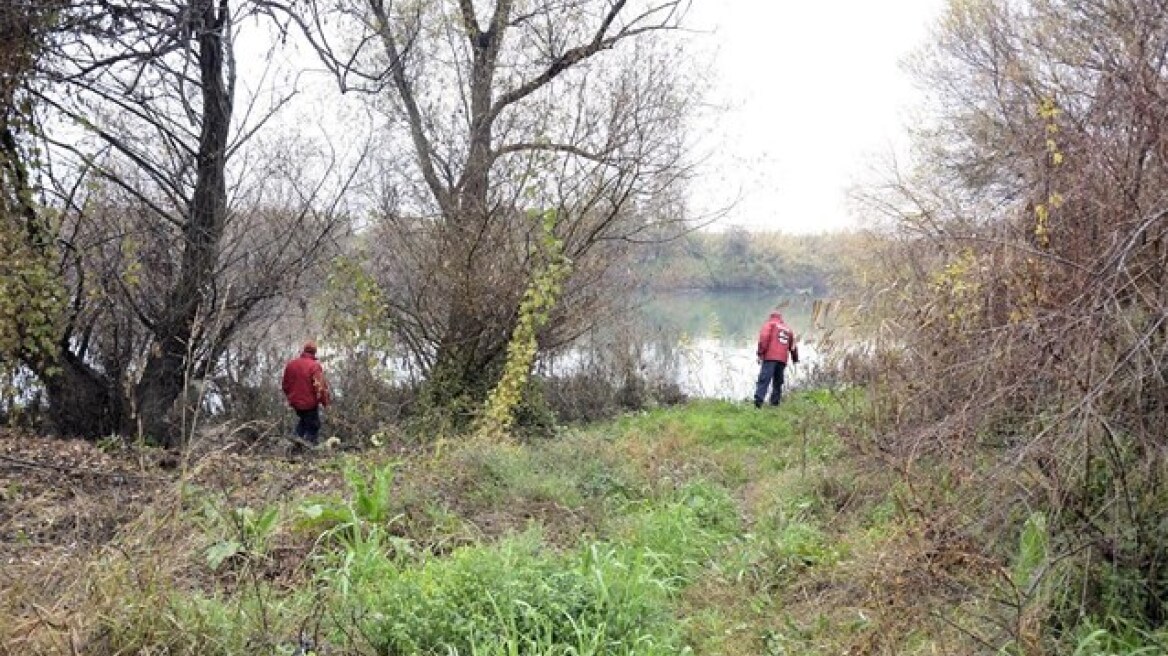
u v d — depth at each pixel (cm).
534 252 1405
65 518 668
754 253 2992
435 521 697
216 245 1259
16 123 1068
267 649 436
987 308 543
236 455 938
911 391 604
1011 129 691
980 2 1503
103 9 1012
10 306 1081
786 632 530
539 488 825
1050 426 428
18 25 976
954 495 500
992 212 708
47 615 418
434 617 462
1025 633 427
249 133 1262
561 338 1527
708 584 612
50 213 1134
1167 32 499
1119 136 504
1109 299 416
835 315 1041
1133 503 452
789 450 1063
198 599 462
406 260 1463
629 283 1678
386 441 1262
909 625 472
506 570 515
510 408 1398
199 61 1187
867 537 638
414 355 1541
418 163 1448
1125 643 427
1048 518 465
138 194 1188
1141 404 445
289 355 1571
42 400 1272
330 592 512
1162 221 440
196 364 1245
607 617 484
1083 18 764
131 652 415
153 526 506
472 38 1439
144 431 1248
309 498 730
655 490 888
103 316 1278
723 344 2220
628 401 1694
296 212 1414
